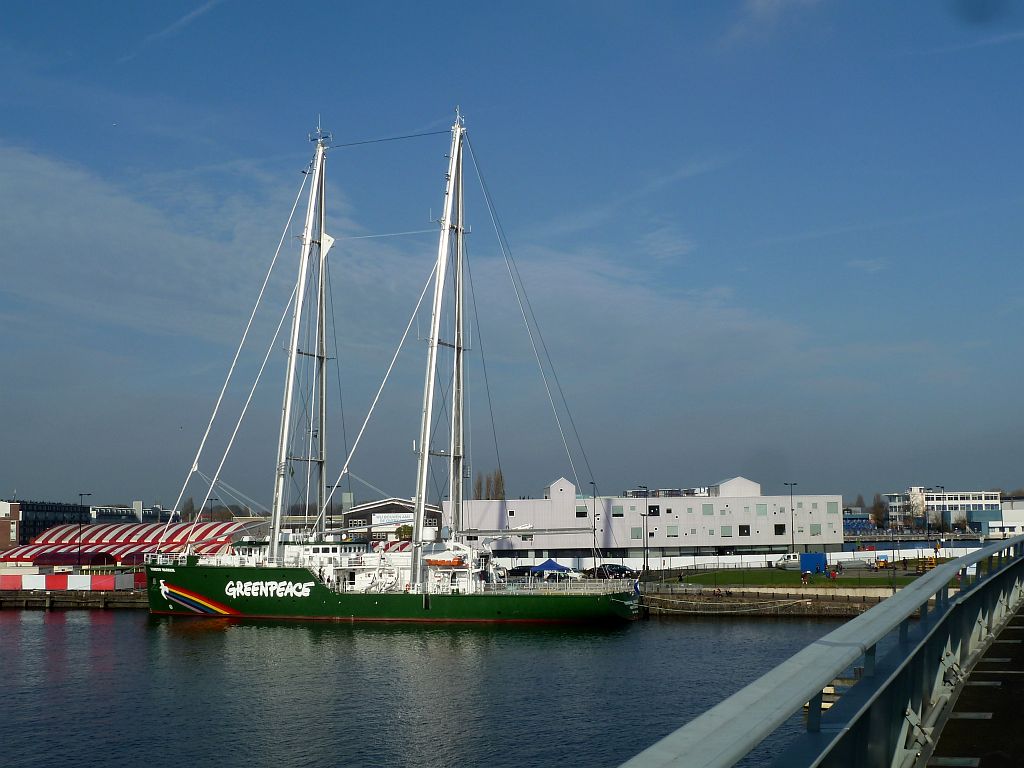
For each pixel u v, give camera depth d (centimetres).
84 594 10950
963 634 1542
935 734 1097
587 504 14050
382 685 5941
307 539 9669
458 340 9356
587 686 5812
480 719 5025
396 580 8800
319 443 10144
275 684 6022
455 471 9175
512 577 10394
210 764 4309
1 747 4631
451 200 9244
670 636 7825
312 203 10088
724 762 480
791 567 12631
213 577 9050
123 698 5681
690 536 14300
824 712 778
